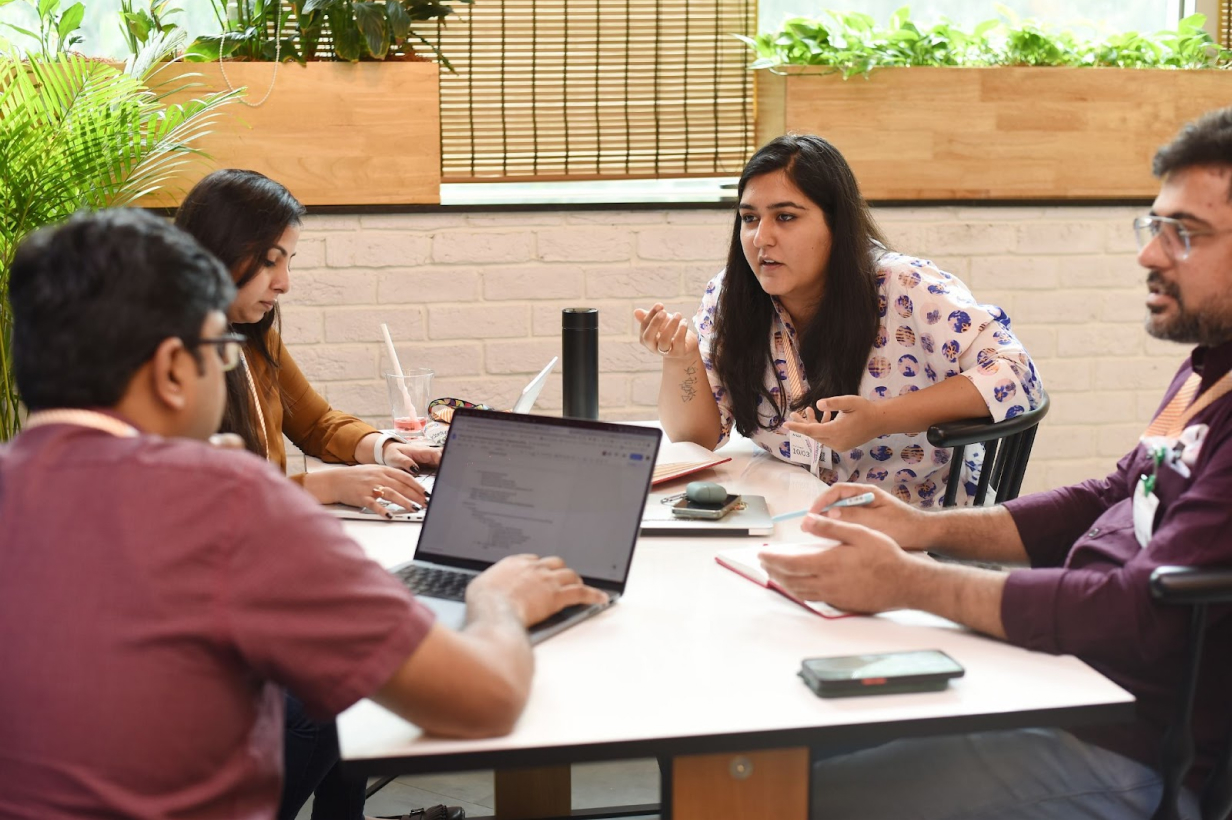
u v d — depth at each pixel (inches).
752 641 44.3
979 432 70.3
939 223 115.1
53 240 34.2
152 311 34.0
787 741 37.3
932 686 40.0
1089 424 121.8
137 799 31.7
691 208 112.5
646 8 116.6
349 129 105.1
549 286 112.0
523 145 117.5
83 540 32.1
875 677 39.4
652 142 119.0
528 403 73.5
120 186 89.4
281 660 32.9
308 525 33.7
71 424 34.0
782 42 113.5
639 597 49.1
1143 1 127.5
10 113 83.9
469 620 40.4
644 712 38.3
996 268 117.0
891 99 111.1
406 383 76.2
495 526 51.2
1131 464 55.8
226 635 32.4
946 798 45.4
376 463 73.7
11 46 89.7
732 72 118.7
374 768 35.5
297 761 58.0
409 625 34.5
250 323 70.9
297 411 77.9
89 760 31.4
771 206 73.4
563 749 36.2
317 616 33.2
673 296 114.0
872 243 79.6
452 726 35.8
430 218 108.9
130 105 87.9
